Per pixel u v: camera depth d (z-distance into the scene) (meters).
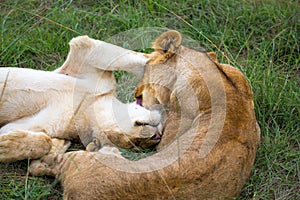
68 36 8.93
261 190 7.09
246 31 9.38
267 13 9.58
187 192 6.25
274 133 7.86
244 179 6.75
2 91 7.16
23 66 8.48
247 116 7.00
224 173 6.48
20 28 8.96
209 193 6.37
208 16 9.52
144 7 9.52
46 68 8.41
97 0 9.62
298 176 7.27
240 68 8.37
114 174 6.29
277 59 8.91
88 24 9.24
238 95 7.11
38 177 6.92
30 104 7.27
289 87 8.40
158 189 6.19
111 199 6.20
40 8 9.38
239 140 6.75
